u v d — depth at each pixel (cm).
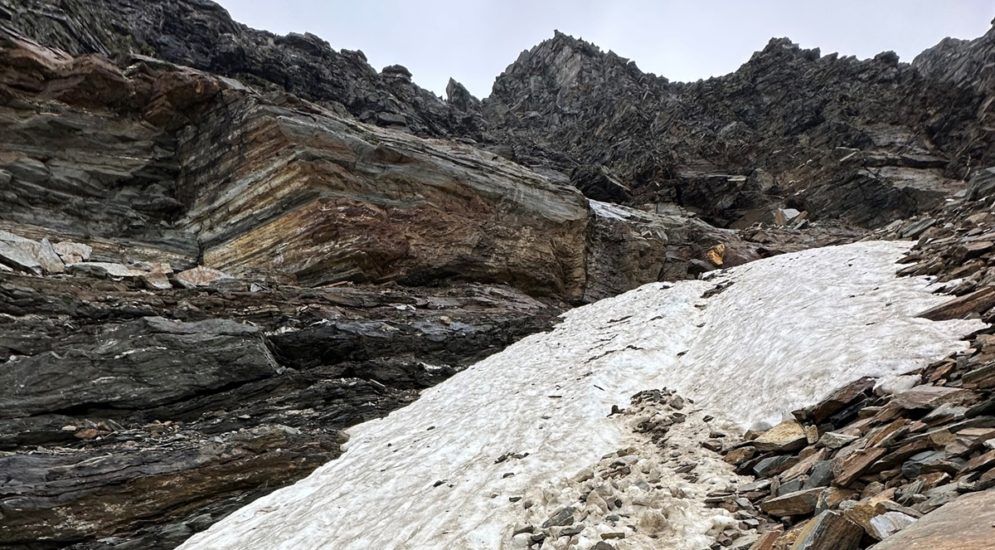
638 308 2391
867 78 7562
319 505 1157
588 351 1877
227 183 2647
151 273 2116
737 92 8450
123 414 1548
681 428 1086
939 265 1402
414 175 2889
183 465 1336
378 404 1845
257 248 2566
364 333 2109
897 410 759
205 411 1656
